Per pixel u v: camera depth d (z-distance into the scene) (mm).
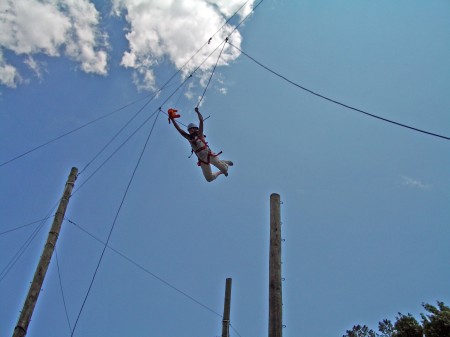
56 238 10305
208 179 10086
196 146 9805
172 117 9828
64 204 10859
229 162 10367
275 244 8727
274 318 7852
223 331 15766
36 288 9406
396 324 14203
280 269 8469
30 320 9125
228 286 16969
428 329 12914
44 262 9781
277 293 8141
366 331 22828
